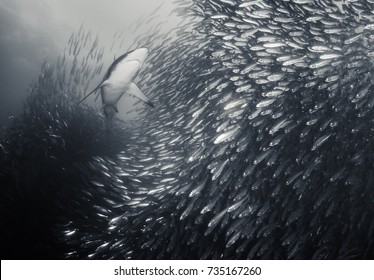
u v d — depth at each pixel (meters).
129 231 5.68
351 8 5.63
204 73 7.46
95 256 5.38
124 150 9.43
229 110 6.07
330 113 5.49
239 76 5.77
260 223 4.92
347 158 5.22
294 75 5.93
